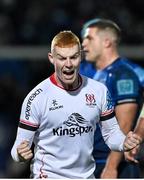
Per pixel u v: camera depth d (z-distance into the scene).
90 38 12.61
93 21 12.76
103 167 12.15
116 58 12.54
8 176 21.06
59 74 9.27
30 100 9.43
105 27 12.60
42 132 9.52
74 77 9.24
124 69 12.26
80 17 26.23
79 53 9.23
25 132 9.47
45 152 9.56
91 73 12.68
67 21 25.97
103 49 12.55
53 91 9.42
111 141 9.76
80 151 9.49
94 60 12.62
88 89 9.54
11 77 22.77
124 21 26.09
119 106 12.01
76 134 9.43
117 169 12.08
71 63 9.14
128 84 12.09
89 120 9.47
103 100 9.59
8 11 26.64
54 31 25.55
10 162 21.89
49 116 9.38
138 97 12.27
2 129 22.39
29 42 25.12
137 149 10.62
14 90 22.73
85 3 26.73
